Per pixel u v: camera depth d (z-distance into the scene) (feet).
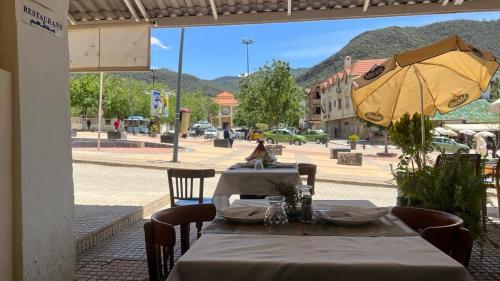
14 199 10.28
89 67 20.08
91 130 172.96
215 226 8.86
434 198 14.83
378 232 8.34
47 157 11.38
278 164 23.03
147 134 169.07
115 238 18.30
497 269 14.38
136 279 13.57
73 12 20.01
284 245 7.42
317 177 41.93
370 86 18.97
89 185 33.60
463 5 17.46
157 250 8.28
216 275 6.46
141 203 23.85
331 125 220.23
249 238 7.90
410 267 6.30
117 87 186.70
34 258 10.81
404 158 17.19
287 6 18.40
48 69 11.44
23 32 10.43
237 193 19.81
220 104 340.18
